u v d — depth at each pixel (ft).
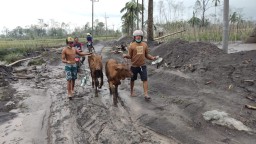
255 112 20.98
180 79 31.65
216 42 68.23
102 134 20.07
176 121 21.17
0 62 66.54
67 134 20.76
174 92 28.40
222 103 23.11
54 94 32.45
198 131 19.31
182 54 39.29
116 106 25.82
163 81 33.47
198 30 84.02
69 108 26.48
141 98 27.89
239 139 17.75
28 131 21.75
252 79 26.37
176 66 36.70
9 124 23.29
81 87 34.68
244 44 58.85
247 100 23.16
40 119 24.22
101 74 29.96
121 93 30.48
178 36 84.23
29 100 29.96
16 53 77.25
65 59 29.27
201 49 38.91
